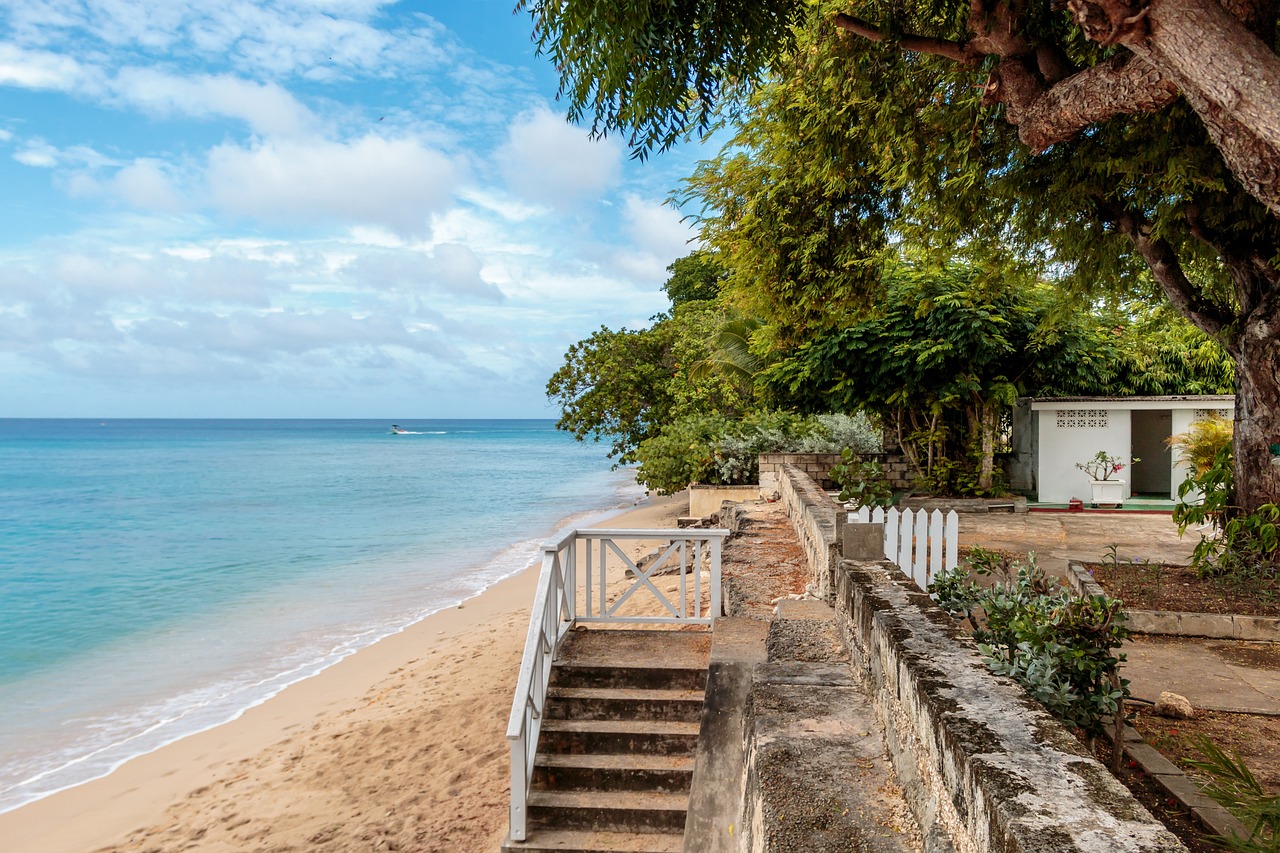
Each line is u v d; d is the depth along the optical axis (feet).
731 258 40.19
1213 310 29.60
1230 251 28.43
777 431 60.59
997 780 5.59
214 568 60.44
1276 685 18.24
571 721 18.99
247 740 27.17
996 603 14.24
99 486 139.13
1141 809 5.10
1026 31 21.52
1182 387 65.21
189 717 29.89
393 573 57.62
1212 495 28.50
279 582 54.85
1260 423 27.50
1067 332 52.16
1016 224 33.55
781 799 8.84
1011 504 51.85
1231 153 16.48
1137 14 13.66
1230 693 17.71
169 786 23.88
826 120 30.01
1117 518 48.70
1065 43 24.59
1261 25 16.87
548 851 16.38
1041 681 11.96
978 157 28.91
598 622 23.20
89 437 466.70
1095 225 32.76
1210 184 23.88
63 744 27.53
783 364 58.03
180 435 524.11
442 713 27.53
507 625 39.52
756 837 9.41
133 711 30.60
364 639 39.81
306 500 113.91
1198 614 22.48
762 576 24.59
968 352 50.57
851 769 9.57
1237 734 15.19
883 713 10.36
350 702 30.01
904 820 8.23
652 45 18.70
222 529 82.94
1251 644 21.52
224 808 21.97
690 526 51.44
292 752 25.57
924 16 24.58
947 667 8.39
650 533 22.66
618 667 19.79
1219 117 16.20
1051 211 31.37
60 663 36.91
